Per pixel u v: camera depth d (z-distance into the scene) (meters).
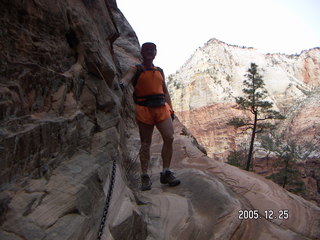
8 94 1.45
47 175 1.69
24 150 1.49
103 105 2.77
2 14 1.51
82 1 2.88
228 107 102.81
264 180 3.96
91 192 1.84
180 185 3.36
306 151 58.75
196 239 2.42
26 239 1.24
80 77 2.42
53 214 1.44
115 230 1.82
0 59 1.45
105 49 3.15
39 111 1.82
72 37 2.42
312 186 46.59
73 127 2.12
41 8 1.85
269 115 28.08
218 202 2.84
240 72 152.00
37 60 1.83
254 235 2.58
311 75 151.25
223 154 92.69
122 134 4.19
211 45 167.00
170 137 3.23
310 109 94.50
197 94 115.56
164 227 2.48
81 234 1.49
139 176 3.55
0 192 1.31
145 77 3.14
